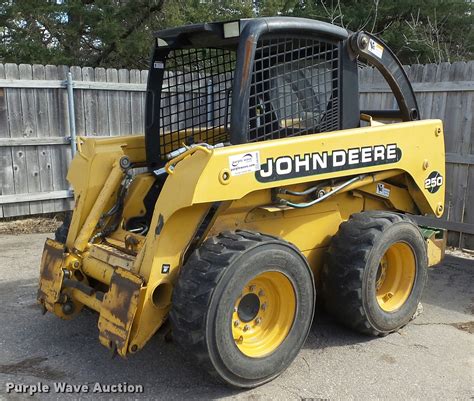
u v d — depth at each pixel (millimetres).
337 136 3764
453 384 3553
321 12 14883
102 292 3654
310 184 3834
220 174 3191
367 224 3977
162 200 3283
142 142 4461
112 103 8148
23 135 7520
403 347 4059
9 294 5039
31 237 7113
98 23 12141
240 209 3570
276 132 3715
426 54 14969
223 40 3848
